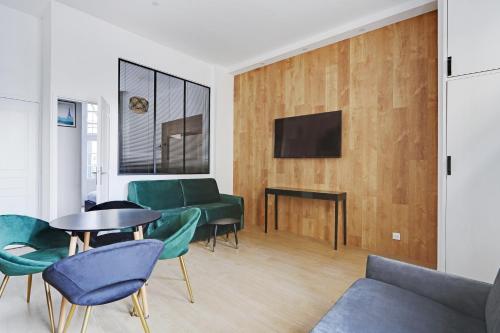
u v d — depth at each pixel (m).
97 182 3.30
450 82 2.28
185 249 2.01
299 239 3.92
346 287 2.36
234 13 3.31
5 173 3.31
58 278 1.14
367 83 3.52
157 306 2.02
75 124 5.23
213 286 2.36
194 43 4.17
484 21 2.12
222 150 5.18
